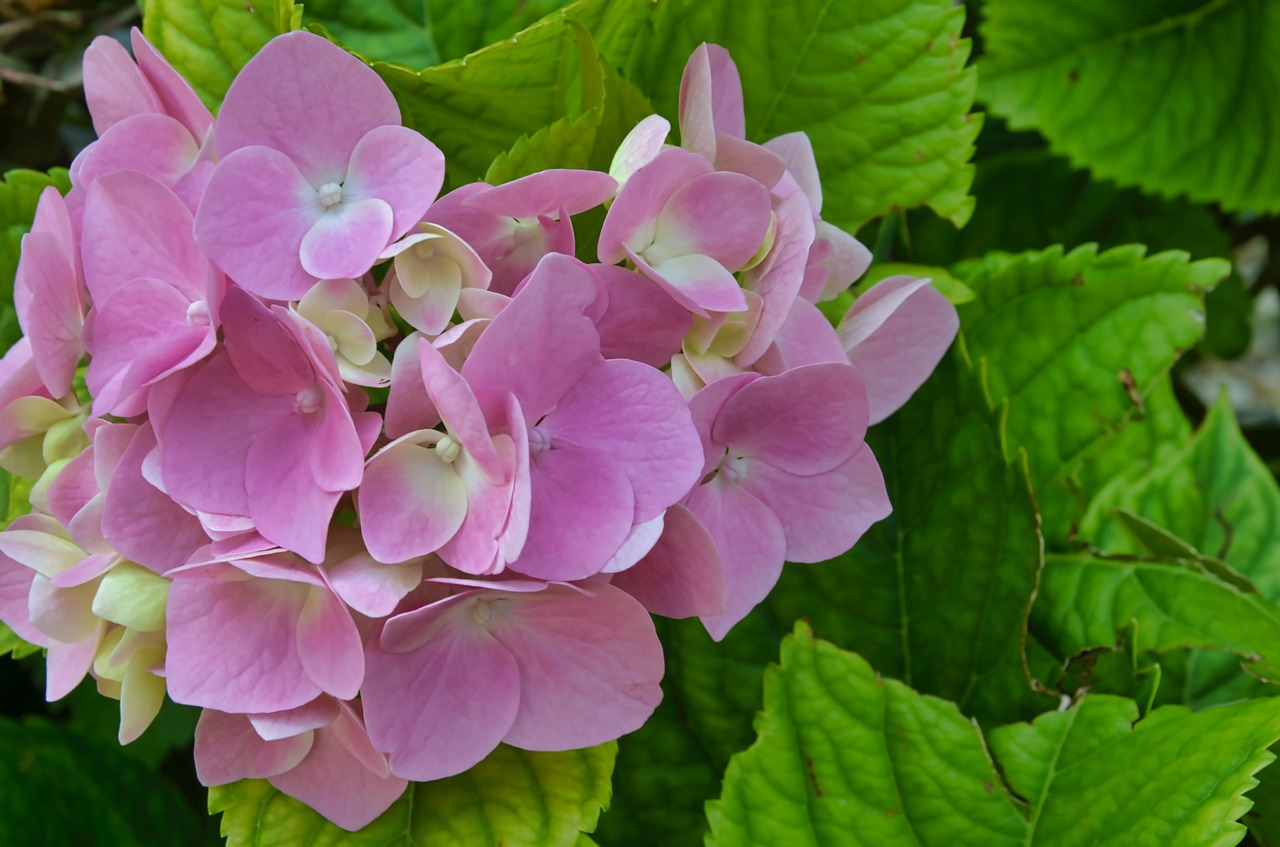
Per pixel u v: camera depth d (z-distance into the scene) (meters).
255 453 0.55
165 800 0.68
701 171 0.56
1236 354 0.91
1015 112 0.76
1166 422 0.70
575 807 0.57
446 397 0.53
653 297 0.56
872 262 0.64
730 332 0.56
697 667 0.63
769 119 0.63
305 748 0.56
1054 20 0.74
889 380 0.61
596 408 0.55
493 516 0.54
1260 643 0.63
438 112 0.60
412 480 0.54
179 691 0.55
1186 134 0.76
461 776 0.58
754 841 0.60
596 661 0.56
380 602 0.54
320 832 0.57
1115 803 0.59
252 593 0.56
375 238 0.54
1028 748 0.61
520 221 0.56
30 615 0.56
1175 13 0.73
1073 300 0.65
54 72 0.68
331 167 0.55
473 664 0.56
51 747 0.66
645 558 0.56
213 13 0.60
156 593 0.55
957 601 0.63
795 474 0.58
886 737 0.61
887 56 0.62
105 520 0.55
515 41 0.58
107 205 0.55
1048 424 0.66
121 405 0.54
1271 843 0.62
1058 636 0.65
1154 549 0.66
